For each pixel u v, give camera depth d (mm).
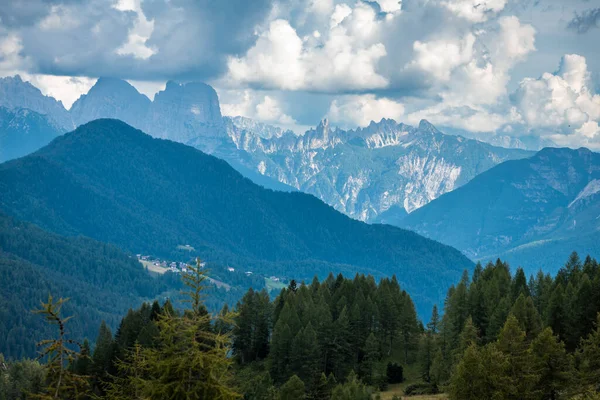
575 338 115750
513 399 75312
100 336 144750
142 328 134875
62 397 43625
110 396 52188
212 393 42531
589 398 69812
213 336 43844
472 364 77438
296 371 134625
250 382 123625
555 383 80125
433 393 123750
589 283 118875
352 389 103812
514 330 83812
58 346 43250
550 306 122688
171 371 42500
